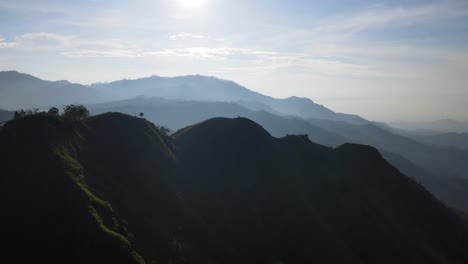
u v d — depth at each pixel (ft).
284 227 222.69
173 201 200.34
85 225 136.46
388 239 236.43
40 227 136.46
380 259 219.61
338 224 235.40
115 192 173.99
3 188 148.97
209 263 168.04
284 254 207.00
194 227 190.80
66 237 133.59
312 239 216.95
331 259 207.00
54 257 128.57
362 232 234.79
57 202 144.46
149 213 177.58
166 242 161.79
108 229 139.54
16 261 126.93
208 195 225.56
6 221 137.69
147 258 142.82
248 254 196.13
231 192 235.20
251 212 224.74
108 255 130.31
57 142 178.70
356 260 210.79
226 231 204.44
